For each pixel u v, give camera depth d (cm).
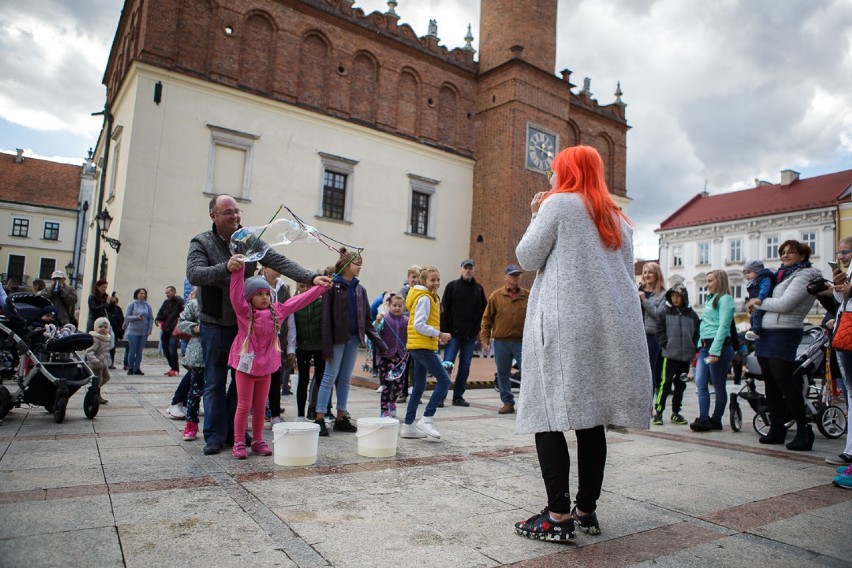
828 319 596
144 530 255
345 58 2116
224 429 431
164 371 1088
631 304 269
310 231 459
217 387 427
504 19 2427
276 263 462
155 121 1684
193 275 413
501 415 703
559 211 271
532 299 282
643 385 260
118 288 1596
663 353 682
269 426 558
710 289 645
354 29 2130
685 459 459
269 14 1936
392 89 2234
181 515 278
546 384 259
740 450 509
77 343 540
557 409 253
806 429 514
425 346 508
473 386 1070
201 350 470
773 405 548
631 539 269
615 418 255
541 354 263
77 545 234
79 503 289
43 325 575
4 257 4534
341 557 235
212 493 318
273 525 270
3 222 4547
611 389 256
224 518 276
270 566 222
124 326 1160
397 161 2228
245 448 417
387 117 2209
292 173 1952
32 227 4631
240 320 416
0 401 513
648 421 260
